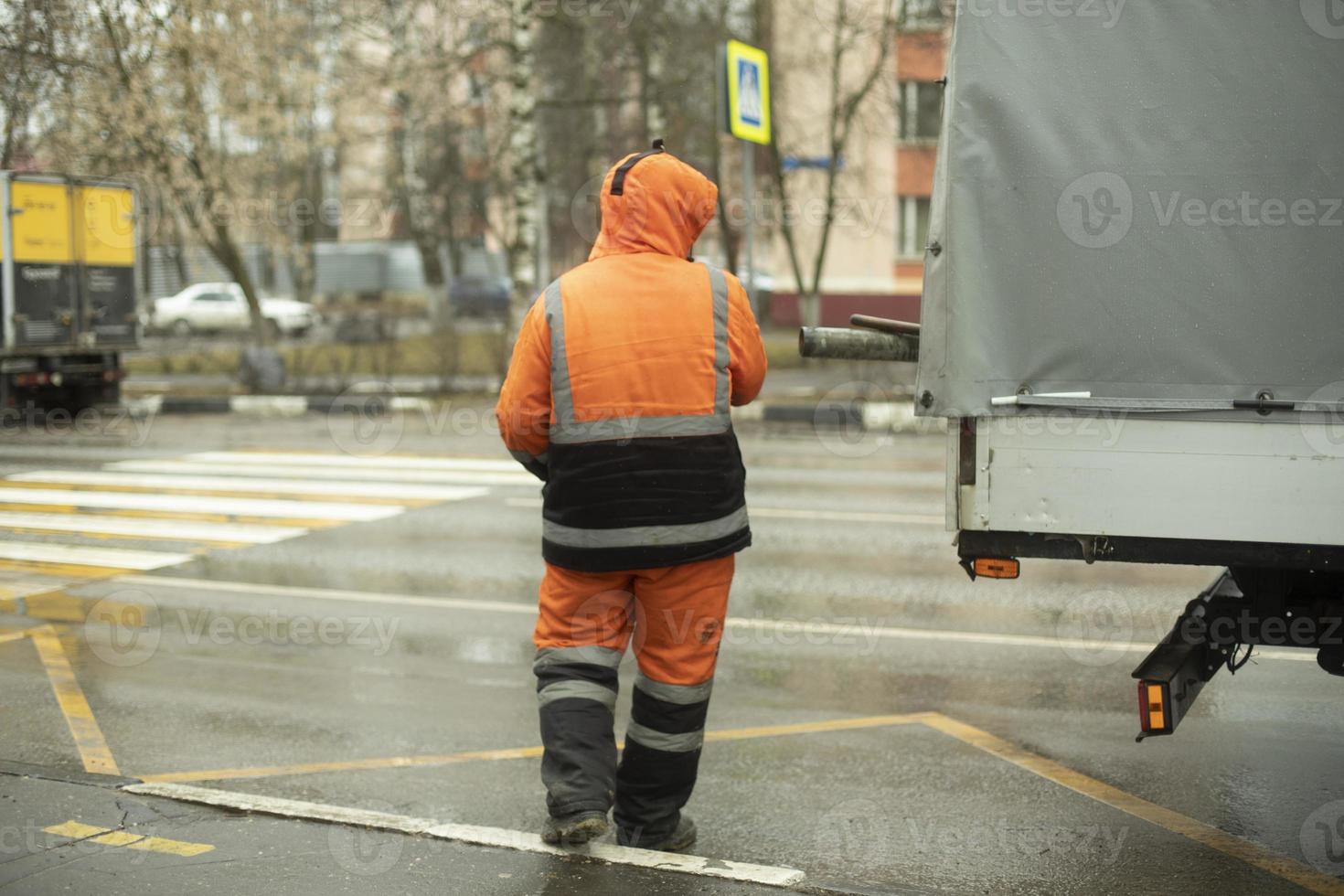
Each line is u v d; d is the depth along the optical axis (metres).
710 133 69.44
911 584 20.39
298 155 65.56
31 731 13.62
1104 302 8.80
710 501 9.23
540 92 81.06
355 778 12.19
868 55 73.25
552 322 9.20
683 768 9.74
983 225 8.98
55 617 18.70
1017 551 9.12
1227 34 8.55
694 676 9.58
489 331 77.81
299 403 50.72
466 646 17.17
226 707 14.53
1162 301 8.71
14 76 36.88
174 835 9.76
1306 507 8.53
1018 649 16.62
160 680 15.57
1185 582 20.36
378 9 61.97
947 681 15.27
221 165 58.53
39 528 25.77
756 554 22.88
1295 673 15.24
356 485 31.50
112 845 9.52
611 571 9.22
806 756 12.76
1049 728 13.54
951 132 9.03
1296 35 8.46
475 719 14.12
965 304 9.01
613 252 9.45
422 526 26.19
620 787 9.83
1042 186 8.88
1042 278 8.91
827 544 23.77
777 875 8.95
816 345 9.57
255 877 8.91
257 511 27.88
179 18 47.78
